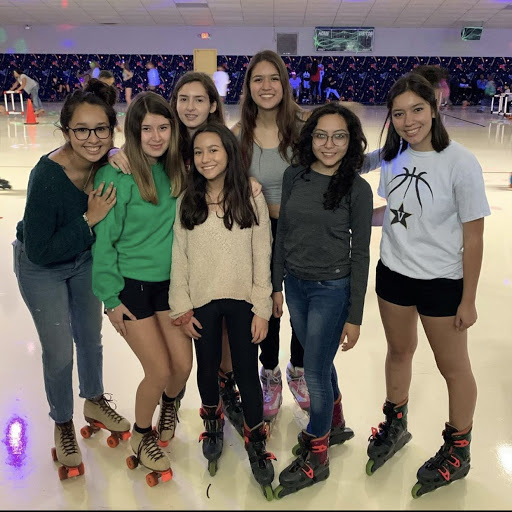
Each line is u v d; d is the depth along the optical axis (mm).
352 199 1740
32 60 21281
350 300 1799
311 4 16484
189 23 20188
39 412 2242
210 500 1781
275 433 2164
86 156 1748
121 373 2578
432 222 1715
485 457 2002
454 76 21250
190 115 2037
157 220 1794
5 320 3088
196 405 2340
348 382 2504
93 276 1791
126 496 1791
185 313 1830
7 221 4941
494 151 9406
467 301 1720
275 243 1964
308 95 21109
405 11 17547
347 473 1924
